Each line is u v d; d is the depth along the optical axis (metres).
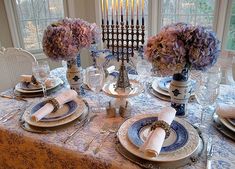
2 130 0.94
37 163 0.92
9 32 2.81
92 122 0.98
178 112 1.02
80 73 1.24
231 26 2.39
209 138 0.84
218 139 0.83
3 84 1.90
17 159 0.98
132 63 1.54
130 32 1.10
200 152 0.75
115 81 1.22
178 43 0.84
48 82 1.36
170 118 0.83
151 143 0.70
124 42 1.11
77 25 1.15
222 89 1.30
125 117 1.02
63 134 0.89
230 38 2.44
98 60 1.52
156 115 0.96
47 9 2.89
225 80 1.67
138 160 0.72
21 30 2.88
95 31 1.21
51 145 0.83
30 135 0.89
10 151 0.98
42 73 1.23
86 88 1.36
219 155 0.75
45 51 1.15
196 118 1.00
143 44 1.07
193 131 0.84
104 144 0.82
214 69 0.96
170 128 0.83
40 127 0.93
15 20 2.81
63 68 1.77
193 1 2.51
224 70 1.70
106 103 1.17
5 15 2.72
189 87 0.99
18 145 0.93
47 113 0.97
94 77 1.05
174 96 0.99
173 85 0.98
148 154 0.69
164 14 2.72
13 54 1.90
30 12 2.86
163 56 0.85
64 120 0.97
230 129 0.85
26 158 0.94
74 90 1.21
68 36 1.10
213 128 0.91
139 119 0.94
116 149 0.79
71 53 1.11
